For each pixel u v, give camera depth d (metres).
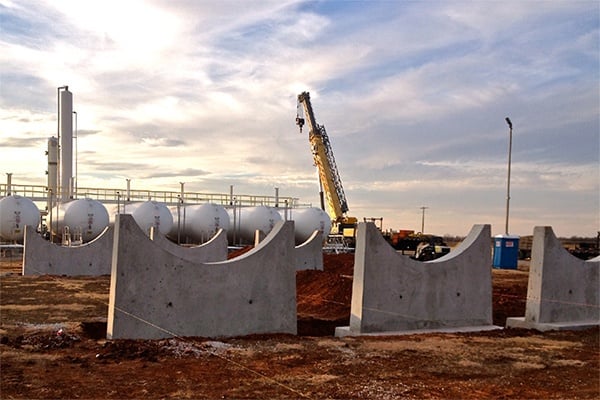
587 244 43.75
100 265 25.52
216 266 11.02
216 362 8.80
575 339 11.45
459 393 7.42
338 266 25.80
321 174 49.78
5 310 14.69
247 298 11.30
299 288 19.86
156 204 41.12
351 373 8.33
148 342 9.80
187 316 10.69
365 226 11.94
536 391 7.61
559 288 13.07
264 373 8.20
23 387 7.34
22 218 37.25
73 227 38.25
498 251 34.12
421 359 9.36
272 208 45.91
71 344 10.00
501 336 11.70
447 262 12.84
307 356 9.37
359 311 11.81
